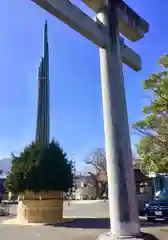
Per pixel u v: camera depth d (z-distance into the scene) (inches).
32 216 529.7
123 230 182.1
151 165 494.0
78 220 561.9
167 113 466.6
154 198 629.6
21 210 548.7
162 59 458.6
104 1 223.0
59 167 550.3
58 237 373.4
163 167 479.5
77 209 1007.6
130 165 196.7
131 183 192.5
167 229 439.5
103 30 216.7
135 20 252.4
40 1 181.6
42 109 1040.8
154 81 451.8
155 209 567.2
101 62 218.4
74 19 195.6
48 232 414.6
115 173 192.9
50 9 187.3
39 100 1056.8
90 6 224.2
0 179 1585.9
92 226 470.9
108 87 208.8
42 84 1086.4
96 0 220.4
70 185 563.8
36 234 398.9
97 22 214.5
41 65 1125.7
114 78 209.3
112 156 196.7
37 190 530.9
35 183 529.0
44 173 533.6
